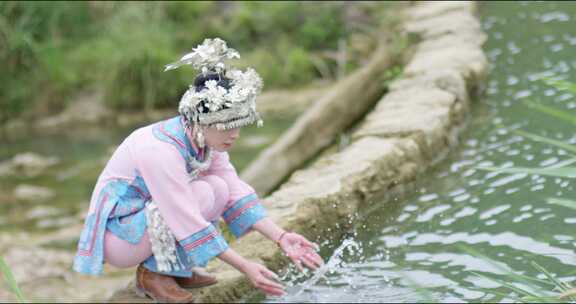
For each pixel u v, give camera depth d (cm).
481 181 540
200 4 1288
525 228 462
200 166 400
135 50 1179
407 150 566
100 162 1011
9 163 1048
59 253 755
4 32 1233
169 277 418
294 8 1245
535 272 413
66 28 1309
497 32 840
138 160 392
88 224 408
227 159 424
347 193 515
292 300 438
